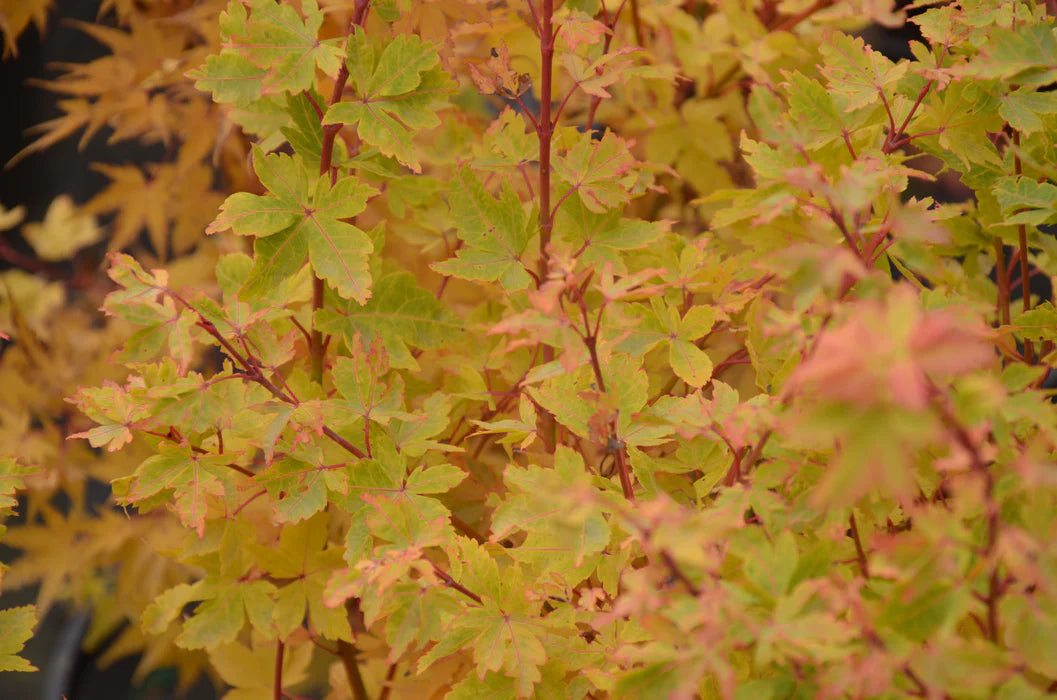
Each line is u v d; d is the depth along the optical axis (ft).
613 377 3.26
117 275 3.27
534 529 3.23
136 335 3.28
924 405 2.46
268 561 3.37
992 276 3.72
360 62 3.34
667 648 3.04
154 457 3.30
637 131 3.86
